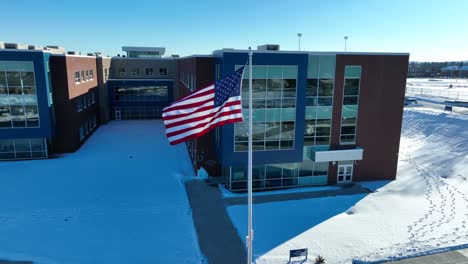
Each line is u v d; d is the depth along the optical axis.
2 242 18.28
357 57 25.39
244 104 23.78
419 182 27.61
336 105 26.03
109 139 42.16
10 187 26.12
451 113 54.38
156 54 65.62
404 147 40.19
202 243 18.42
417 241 18.31
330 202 23.72
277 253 17.45
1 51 30.36
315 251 17.55
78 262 16.66
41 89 31.81
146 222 20.69
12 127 32.12
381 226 20.09
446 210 22.25
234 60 22.83
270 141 24.97
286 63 23.70
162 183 27.20
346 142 27.02
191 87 32.16
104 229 19.81
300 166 26.66
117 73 57.62
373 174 28.05
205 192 25.36
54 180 27.69
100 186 26.45
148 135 44.47
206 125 13.78
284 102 24.42
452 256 16.83
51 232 19.41
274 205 23.19
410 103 69.12
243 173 25.75
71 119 35.47
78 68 38.78
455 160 33.19
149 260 16.89
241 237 19.02
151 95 55.53
